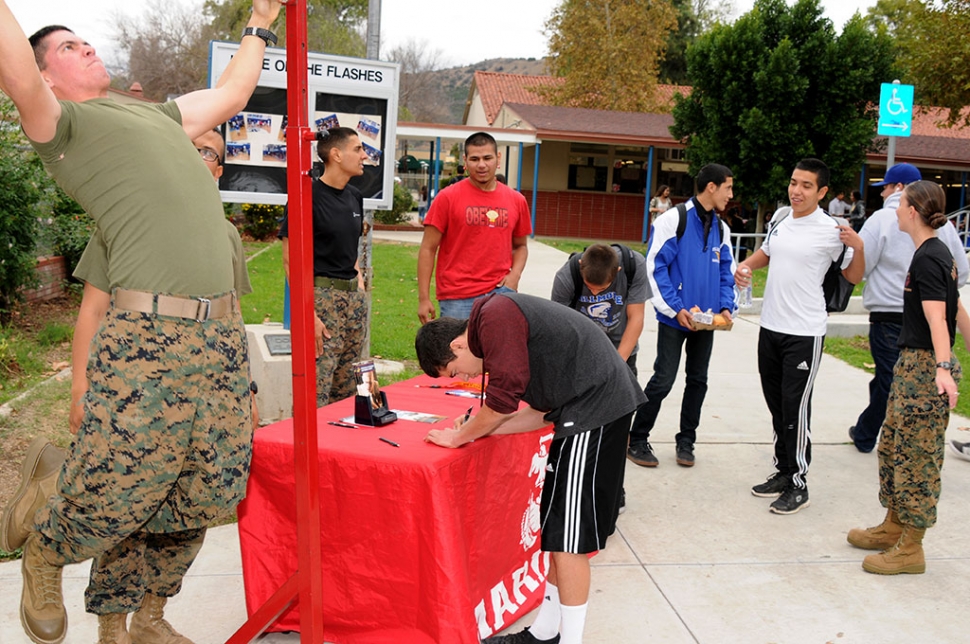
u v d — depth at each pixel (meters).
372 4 6.01
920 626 3.37
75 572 3.59
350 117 5.63
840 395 7.12
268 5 2.75
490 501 3.08
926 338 3.64
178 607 3.35
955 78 19.23
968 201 26.94
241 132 5.39
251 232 18.72
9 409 5.29
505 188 4.93
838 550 4.06
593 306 4.09
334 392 5.05
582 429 2.82
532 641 3.11
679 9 40.88
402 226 24.95
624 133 24.61
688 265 4.79
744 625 3.34
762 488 4.70
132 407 2.24
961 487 4.94
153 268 2.25
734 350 8.88
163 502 2.55
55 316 8.40
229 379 2.45
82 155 2.23
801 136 19.53
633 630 3.27
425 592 2.68
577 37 33.56
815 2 19.33
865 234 5.09
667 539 4.13
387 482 2.71
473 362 2.83
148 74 43.53
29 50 2.00
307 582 2.49
